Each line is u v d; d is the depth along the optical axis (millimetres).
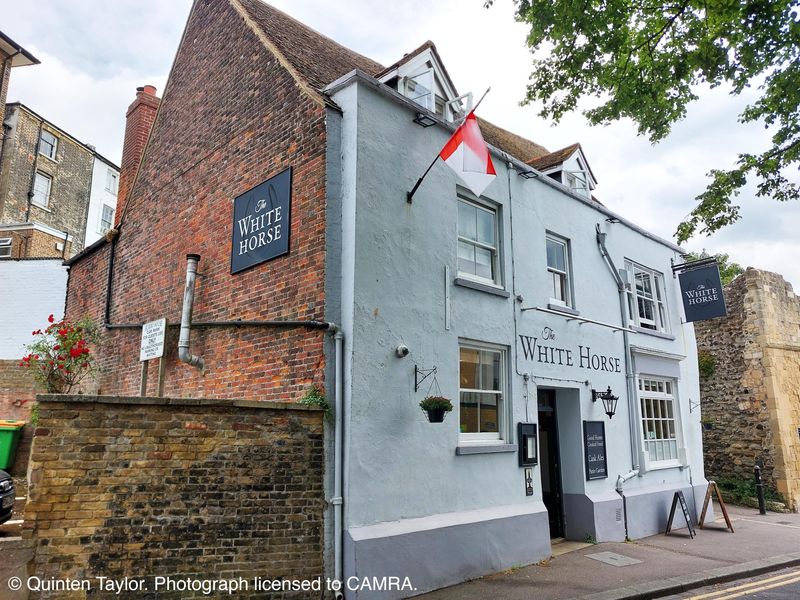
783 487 15875
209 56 10500
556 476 10711
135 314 11062
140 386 10203
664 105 9055
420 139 8344
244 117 9141
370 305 7184
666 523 12047
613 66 8875
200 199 9836
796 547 10586
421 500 7418
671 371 13516
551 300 10547
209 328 8812
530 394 9539
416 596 6949
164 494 5758
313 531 6422
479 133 7559
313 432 6660
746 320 17297
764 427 16531
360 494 6711
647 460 12375
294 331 7340
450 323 8289
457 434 8117
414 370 7613
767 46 7836
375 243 7383
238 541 6012
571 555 9289
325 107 7531
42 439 5352
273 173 8281
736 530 12250
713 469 17672
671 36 8547
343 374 6934
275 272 7875
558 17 8109
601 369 11367
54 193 29969
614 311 12148
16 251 21125
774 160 9461
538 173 10477
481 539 7988
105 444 5590
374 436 6973
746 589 8055
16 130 27797
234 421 6238
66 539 5281
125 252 11914
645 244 13875
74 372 10641
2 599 4973
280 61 8539
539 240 10461
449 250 8500
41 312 14047
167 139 11320
